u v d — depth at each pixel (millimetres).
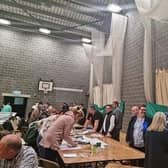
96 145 3379
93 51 7652
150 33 4863
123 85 6273
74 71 9578
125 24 6328
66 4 6605
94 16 7184
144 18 4699
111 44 6441
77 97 9516
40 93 9016
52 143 2945
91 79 8625
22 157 1753
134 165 2932
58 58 9391
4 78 8547
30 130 3695
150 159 2082
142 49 5355
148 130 2217
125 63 6258
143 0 3990
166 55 4406
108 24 7184
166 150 2057
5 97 8508
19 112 8641
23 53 8891
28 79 8883
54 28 8438
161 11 3588
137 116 4160
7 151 1675
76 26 8164
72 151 2988
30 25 8445
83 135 4512
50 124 3195
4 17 7996
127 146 3578
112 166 2672
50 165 2352
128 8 6188
